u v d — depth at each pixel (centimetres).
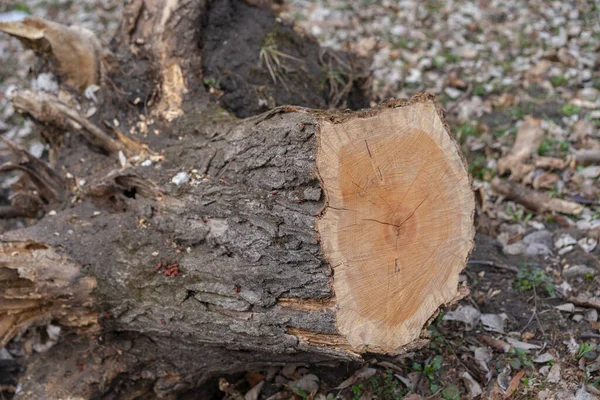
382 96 487
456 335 292
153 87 331
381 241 216
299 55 379
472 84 511
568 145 413
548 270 322
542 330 286
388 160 211
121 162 309
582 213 358
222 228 246
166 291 254
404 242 219
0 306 270
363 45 436
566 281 313
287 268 226
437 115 214
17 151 318
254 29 365
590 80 495
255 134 241
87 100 334
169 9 332
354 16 634
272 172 231
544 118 453
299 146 221
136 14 341
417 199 217
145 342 274
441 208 221
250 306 235
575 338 278
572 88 489
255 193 239
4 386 316
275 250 228
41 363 294
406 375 275
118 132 314
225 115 300
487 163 416
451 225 223
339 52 398
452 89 509
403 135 211
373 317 222
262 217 234
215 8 353
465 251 228
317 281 219
